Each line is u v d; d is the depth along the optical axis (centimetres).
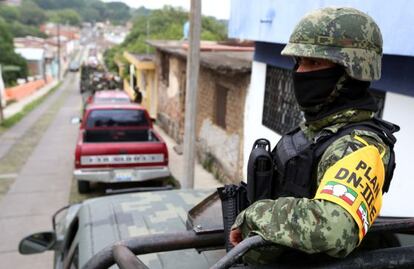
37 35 9375
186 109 596
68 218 308
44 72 5244
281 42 503
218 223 176
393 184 351
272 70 596
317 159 120
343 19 122
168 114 1401
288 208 108
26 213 693
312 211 104
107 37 11200
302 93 130
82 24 15562
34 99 3108
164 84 1456
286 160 128
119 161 722
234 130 754
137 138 880
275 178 136
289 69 536
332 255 106
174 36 3312
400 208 346
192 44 572
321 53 121
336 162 112
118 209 255
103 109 855
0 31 4781
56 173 930
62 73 7362
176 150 1098
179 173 909
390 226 132
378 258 118
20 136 1408
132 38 4100
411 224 134
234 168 758
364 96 127
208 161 912
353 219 103
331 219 102
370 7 350
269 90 607
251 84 664
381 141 119
